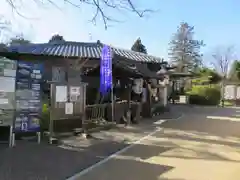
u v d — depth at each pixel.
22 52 13.24
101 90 11.24
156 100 17.67
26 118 7.64
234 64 39.00
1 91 7.06
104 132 9.97
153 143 8.50
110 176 5.30
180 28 46.34
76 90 8.56
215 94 27.70
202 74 37.50
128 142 8.51
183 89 34.12
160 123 13.23
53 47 15.58
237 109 22.91
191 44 46.03
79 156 6.67
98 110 10.45
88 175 5.34
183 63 45.75
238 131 11.33
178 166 6.07
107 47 11.05
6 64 7.14
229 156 7.10
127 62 15.45
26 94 7.64
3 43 17.84
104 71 11.10
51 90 8.07
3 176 5.12
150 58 19.66
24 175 5.21
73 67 14.02
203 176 5.41
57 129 8.77
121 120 12.18
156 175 5.41
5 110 7.11
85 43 17.31
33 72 7.73
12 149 6.99
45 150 7.04
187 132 10.82
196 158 6.81
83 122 8.96
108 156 6.77
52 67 13.80
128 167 5.90
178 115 17.28
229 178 5.32
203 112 19.84
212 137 9.86
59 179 5.07
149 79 15.85
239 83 33.53
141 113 15.02
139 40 35.91
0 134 7.67
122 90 13.09
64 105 8.28
